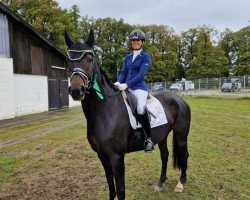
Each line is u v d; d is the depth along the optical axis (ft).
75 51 10.75
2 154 24.45
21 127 39.96
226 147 24.59
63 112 61.67
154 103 13.88
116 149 11.85
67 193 15.69
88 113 11.73
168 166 19.48
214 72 167.43
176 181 16.78
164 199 14.40
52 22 118.32
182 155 15.57
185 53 200.23
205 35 181.47
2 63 50.29
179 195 14.83
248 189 15.43
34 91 61.36
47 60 66.39
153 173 18.12
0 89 49.78
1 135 33.73
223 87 117.80
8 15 52.37
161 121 13.87
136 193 15.17
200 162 20.18
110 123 11.68
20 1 113.60
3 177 18.49
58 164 20.93
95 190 15.97
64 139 30.12
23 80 57.72
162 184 15.98
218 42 202.59
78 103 84.53
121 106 12.24
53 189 16.31
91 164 20.75
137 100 12.87
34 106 61.31
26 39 58.70
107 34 186.60
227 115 47.98
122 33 192.95
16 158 22.88
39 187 16.67
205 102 80.38
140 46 13.32
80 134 32.73
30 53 60.03
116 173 11.82
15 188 16.65
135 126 12.45
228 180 16.74
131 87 13.39
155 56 180.24
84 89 10.50
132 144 12.80
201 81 132.46
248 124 37.60
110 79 12.42
